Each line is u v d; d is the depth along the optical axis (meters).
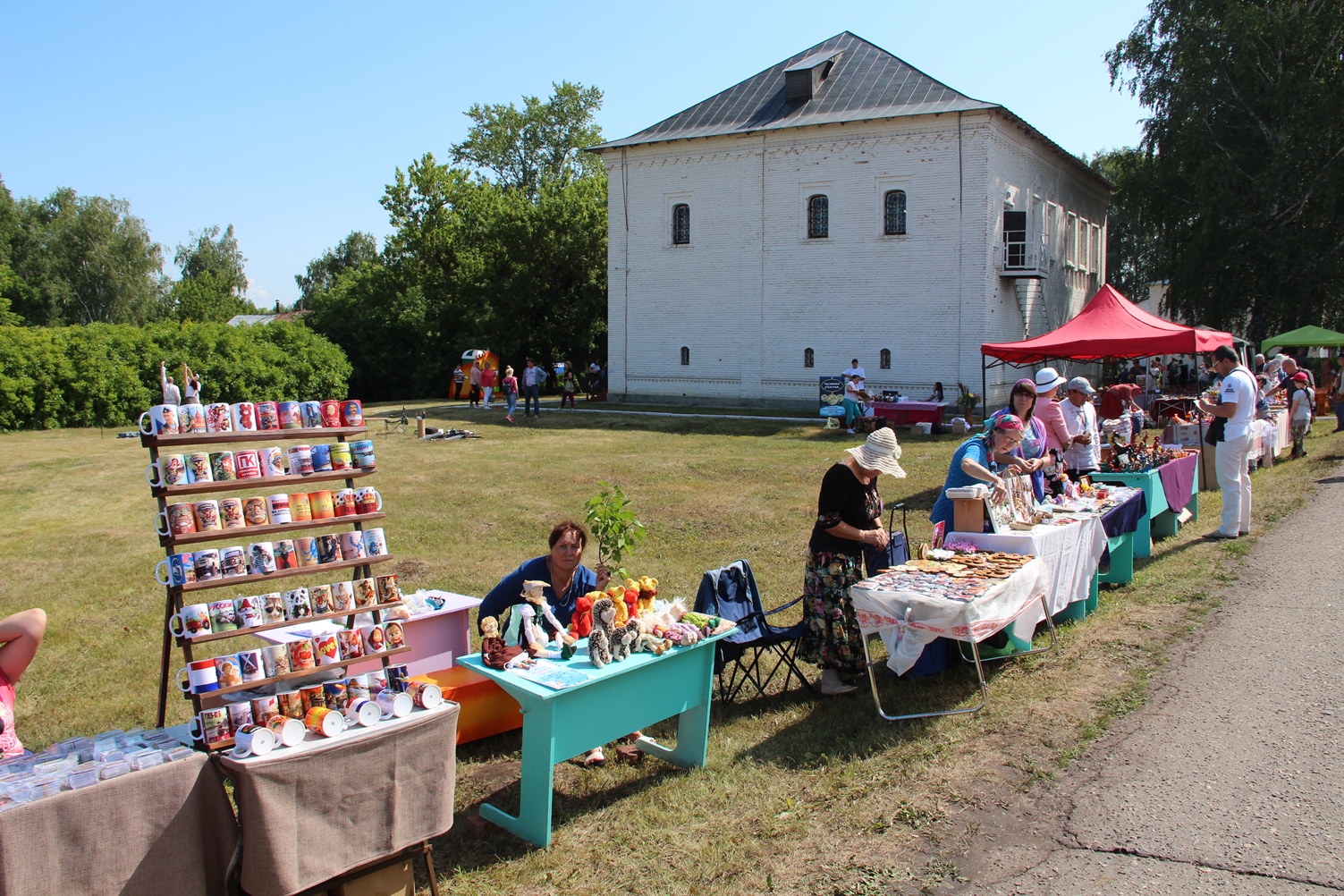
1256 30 27.38
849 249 26.95
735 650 5.83
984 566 5.94
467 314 42.47
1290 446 16.22
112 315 62.00
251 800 3.23
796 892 3.82
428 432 22.53
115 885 3.06
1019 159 27.23
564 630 4.81
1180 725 5.16
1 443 22.92
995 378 25.66
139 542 11.63
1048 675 6.07
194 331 31.78
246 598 4.02
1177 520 10.10
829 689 5.98
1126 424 13.25
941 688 5.99
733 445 19.94
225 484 4.04
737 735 5.48
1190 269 29.39
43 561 10.61
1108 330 13.91
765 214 28.05
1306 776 4.50
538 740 4.25
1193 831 4.09
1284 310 28.28
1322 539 9.27
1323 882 3.65
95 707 6.17
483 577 9.43
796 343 27.94
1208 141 28.72
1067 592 6.89
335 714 3.56
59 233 60.72
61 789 3.00
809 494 13.87
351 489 4.51
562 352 43.09
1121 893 3.66
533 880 4.02
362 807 3.54
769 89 29.47
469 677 5.61
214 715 3.62
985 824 4.28
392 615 5.22
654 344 30.27
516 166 53.88
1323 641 6.32
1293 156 27.05
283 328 35.56
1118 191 31.66
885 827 4.29
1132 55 31.05
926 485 14.25
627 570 9.49
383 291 44.78
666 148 29.42
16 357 26.56
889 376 26.62
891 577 5.71
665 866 4.08
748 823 4.43
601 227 41.03
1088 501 7.86
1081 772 4.70
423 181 43.91
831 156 26.95
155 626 8.02
